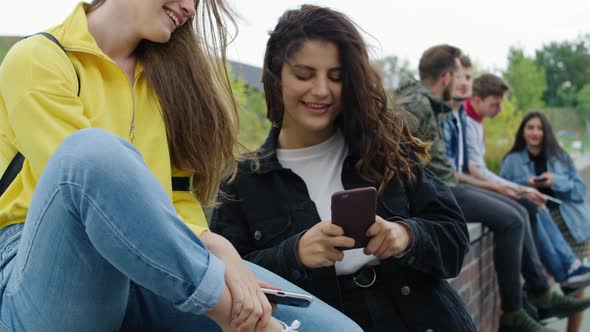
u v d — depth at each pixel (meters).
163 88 1.77
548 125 5.51
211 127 1.87
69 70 1.58
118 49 1.71
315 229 1.81
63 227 1.24
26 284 1.30
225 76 1.98
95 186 1.20
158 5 1.66
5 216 1.50
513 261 4.27
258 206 2.06
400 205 2.03
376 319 1.95
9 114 1.51
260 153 2.12
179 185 1.85
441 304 1.99
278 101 2.11
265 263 1.90
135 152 1.32
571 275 5.02
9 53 1.56
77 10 1.67
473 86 5.32
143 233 1.23
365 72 1.99
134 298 1.59
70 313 1.30
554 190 5.38
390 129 2.06
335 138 2.13
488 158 9.94
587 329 4.69
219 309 1.32
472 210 4.32
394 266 1.97
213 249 1.46
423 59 4.62
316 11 2.01
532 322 4.29
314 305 1.64
